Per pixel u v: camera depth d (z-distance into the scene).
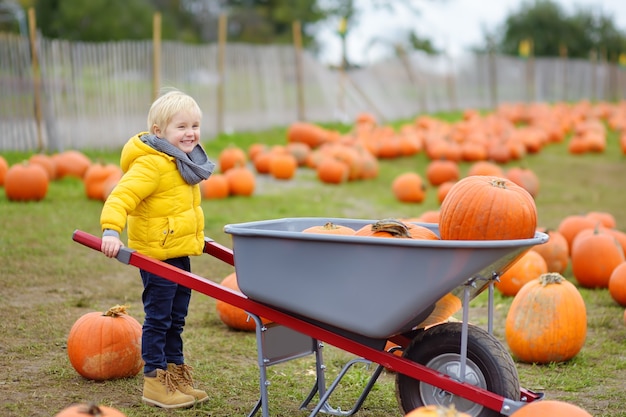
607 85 44.59
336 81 24.92
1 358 4.98
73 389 4.48
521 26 60.81
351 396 4.56
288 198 12.38
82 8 38.06
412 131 20.06
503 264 3.58
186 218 4.16
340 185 14.37
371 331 3.61
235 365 5.07
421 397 3.76
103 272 7.52
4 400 4.24
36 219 9.59
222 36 19.02
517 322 5.26
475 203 3.78
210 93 19.08
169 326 4.23
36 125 14.77
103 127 15.91
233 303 3.82
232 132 19.80
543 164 18.55
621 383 4.83
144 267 3.80
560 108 31.53
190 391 4.32
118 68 16.16
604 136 23.81
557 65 40.41
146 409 4.19
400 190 12.74
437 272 3.42
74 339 4.62
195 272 7.67
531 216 3.79
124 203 3.91
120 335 4.64
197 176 4.16
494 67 35.84
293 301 3.72
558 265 7.70
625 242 8.10
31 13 14.55
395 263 3.47
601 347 5.62
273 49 21.89
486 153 18.22
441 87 32.59
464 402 3.66
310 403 4.39
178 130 4.13
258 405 4.03
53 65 14.98
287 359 4.03
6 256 7.80
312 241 3.59
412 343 3.79
